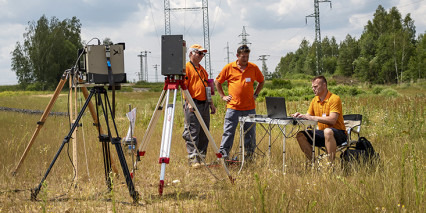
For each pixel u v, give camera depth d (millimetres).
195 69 6242
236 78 6352
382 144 6938
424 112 10352
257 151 6770
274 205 3482
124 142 4500
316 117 5535
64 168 5445
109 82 4105
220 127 10141
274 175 4680
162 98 4660
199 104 6254
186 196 4359
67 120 11273
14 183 4762
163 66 4457
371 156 5238
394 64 93750
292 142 7477
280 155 6422
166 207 3830
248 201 3662
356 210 3453
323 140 5773
